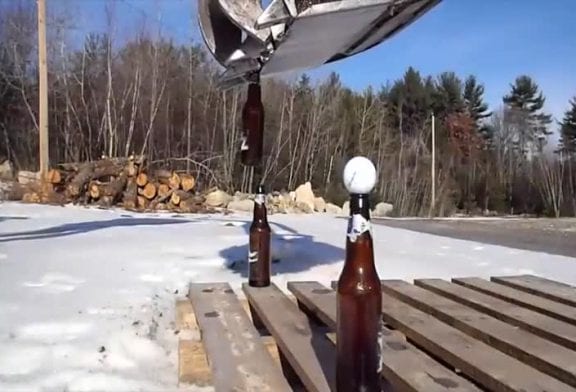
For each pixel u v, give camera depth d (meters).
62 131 24.89
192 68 26.80
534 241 9.86
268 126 30.06
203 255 6.16
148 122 25.58
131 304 4.00
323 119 32.94
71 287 4.50
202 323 3.19
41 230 8.50
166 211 14.62
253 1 3.82
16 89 24.20
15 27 24.81
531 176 39.41
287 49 3.59
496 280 4.44
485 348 2.53
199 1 4.20
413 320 3.10
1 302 3.99
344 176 1.85
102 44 26.12
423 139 41.22
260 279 4.13
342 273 1.87
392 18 3.10
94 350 3.09
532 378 2.12
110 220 10.61
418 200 34.88
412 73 46.34
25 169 22.78
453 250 7.52
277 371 2.51
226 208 15.96
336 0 2.77
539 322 2.92
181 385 2.72
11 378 2.71
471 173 39.97
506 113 46.50
